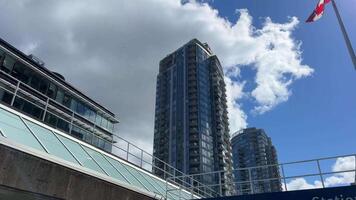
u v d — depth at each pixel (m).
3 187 10.66
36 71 48.69
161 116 161.50
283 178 13.53
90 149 18.42
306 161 13.43
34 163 11.75
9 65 45.03
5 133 12.05
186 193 24.77
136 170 21.34
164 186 22.48
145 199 17.38
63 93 53.31
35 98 44.22
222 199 13.64
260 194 12.95
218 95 161.00
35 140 13.57
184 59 168.38
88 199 13.66
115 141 23.36
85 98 57.97
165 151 147.75
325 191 11.91
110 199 14.89
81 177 13.70
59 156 13.86
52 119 23.19
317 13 19.12
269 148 191.38
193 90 156.00
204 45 178.38
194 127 144.50
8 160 10.82
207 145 142.25
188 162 135.75
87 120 55.75
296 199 12.25
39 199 12.30
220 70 174.62
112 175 16.98
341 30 17.67
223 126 155.38
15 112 14.49
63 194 12.54
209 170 135.50
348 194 11.50
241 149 188.38
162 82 173.12
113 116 63.06
